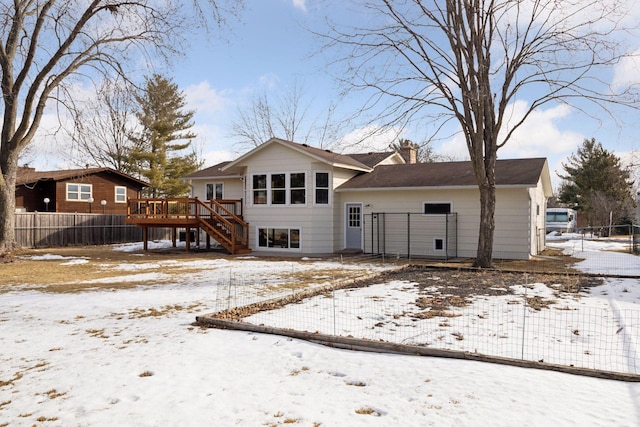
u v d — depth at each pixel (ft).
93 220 89.30
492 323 21.91
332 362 16.62
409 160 93.04
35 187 96.73
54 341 20.65
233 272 44.70
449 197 59.52
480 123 42.98
